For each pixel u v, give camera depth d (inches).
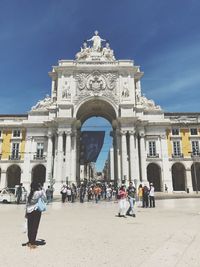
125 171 912.3
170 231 212.1
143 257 138.7
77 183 989.8
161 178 994.7
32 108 1060.5
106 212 389.7
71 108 976.3
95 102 1029.2
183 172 1058.7
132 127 956.0
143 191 482.9
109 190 732.0
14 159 1011.3
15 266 125.2
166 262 128.8
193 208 414.3
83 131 1016.9
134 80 1072.2
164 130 1034.1
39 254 146.6
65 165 917.2
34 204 172.4
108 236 197.3
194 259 132.7
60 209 444.5
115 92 1009.5
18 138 1039.6
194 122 1057.5
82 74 1023.6
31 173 987.9
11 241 181.0
